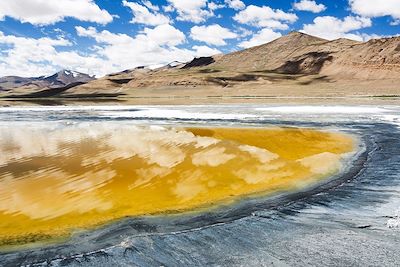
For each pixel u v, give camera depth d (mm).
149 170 17625
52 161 20109
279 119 41188
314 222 11148
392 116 43281
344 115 45125
